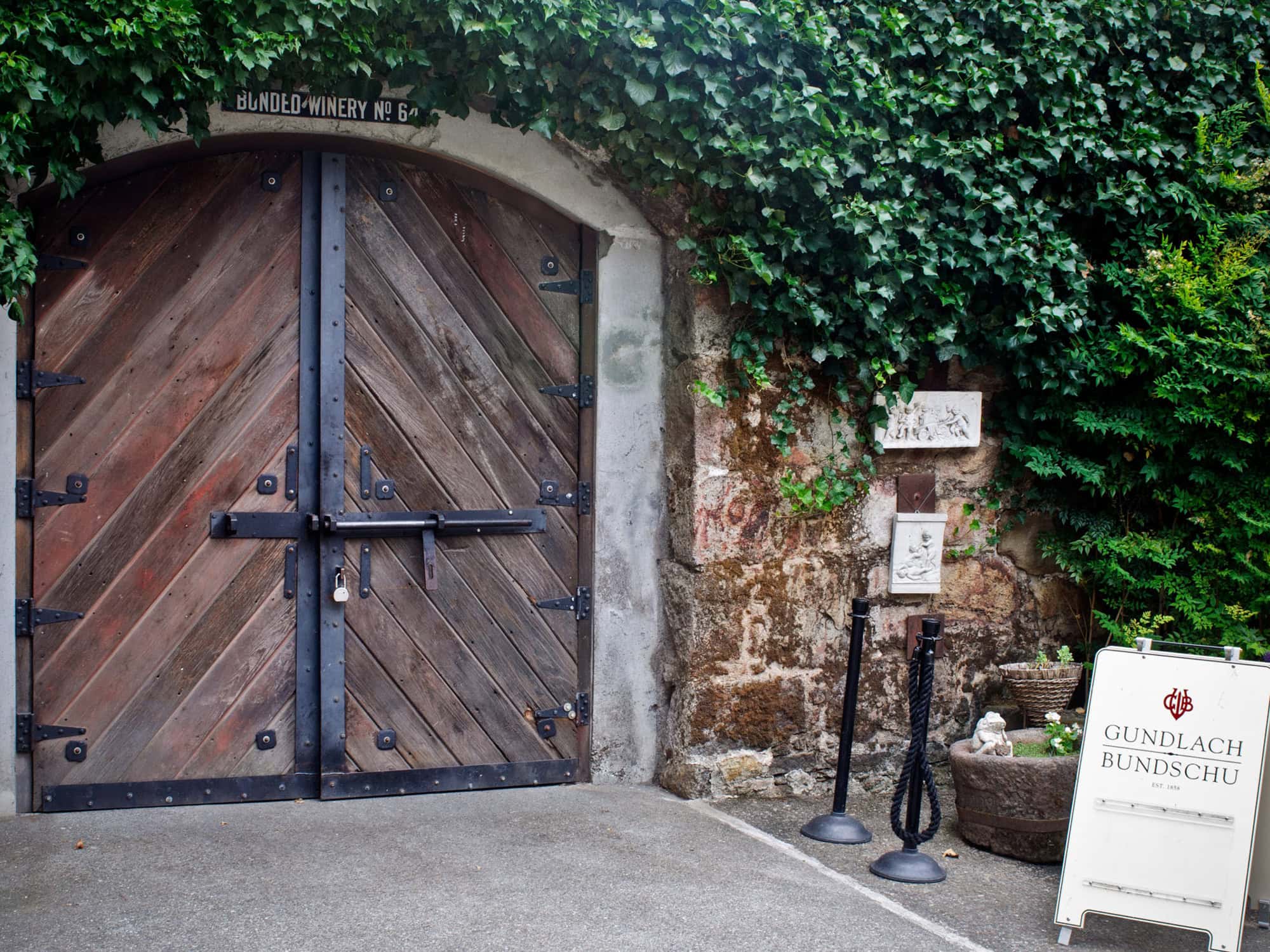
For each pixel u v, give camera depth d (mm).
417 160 4996
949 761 5605
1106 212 5609
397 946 3574
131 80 4137
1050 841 4645
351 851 4348
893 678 5508
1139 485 5660
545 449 5242
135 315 4684
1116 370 5453
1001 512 5680
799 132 5008
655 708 5395
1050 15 5430
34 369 4570
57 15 3936
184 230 4727
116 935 3572
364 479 4953
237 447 4812
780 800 5289
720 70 4844
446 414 5078
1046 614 5805
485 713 5180
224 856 4242
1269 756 4098
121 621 4711
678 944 3688
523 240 5176
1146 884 3941
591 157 5086
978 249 5293
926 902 4188
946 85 5309
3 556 4527
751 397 5203
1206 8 5742
